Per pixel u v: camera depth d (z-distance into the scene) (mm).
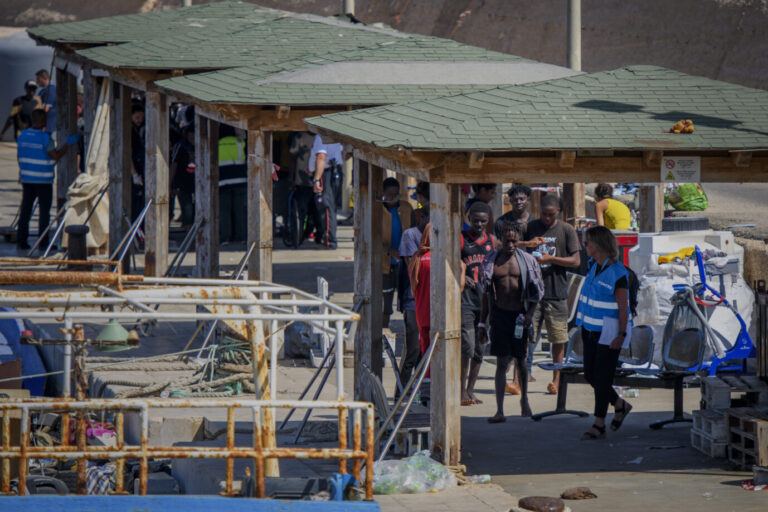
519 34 93938
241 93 30609
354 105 30891
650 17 90375
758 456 22797
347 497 17797
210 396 29719
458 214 22766
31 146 51656
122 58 37094
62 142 52531
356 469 18125
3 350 35656
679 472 23609
